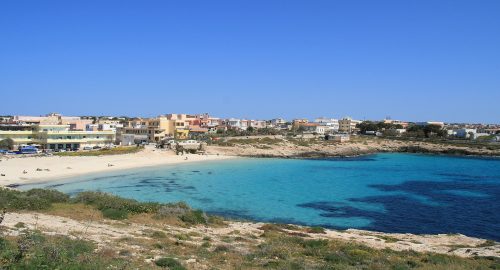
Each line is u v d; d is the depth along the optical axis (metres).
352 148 198.88
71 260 17.55
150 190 80.44
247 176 105.94
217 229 41.22
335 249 33.62
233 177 103.00
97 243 26.59
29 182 82.31
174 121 191.88
